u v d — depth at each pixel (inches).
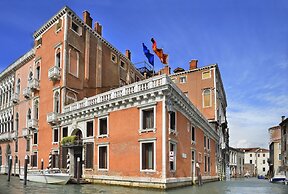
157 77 689.6
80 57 1094.4
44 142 1039.6
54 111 1010.1
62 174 782.5
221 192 674.2
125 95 740.7
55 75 1009.5
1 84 1523.1
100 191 597.6
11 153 1317.7
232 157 2588.6
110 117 789.9
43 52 1147.3
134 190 619.5
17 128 1301.7
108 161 769.6
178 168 729.0
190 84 1504.7
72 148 909.2
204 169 1048.8
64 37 1032.8
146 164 688.4
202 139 1039.0
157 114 676.7
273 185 1110.4
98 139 815.1
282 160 1845.5
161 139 657.0
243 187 924.6
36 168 1059.3
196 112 922.7
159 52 953.5
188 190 665.0
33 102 1159.0
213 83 1444.4
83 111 869.8
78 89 1061.8
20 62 1318.9
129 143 723.4
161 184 637.9
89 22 1191.6
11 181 903.1
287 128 1729.8
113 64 1323.8
